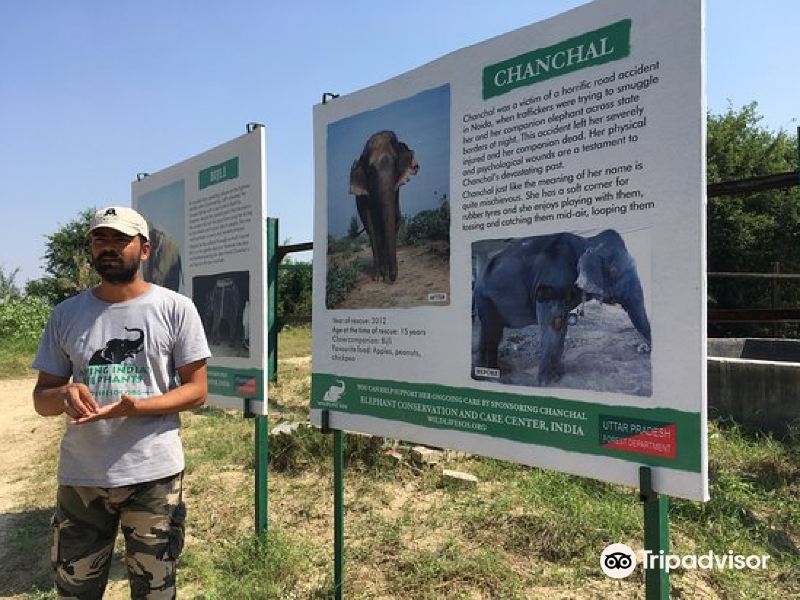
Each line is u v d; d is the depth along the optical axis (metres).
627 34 2.23
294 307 12.93
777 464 5.23
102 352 2.62
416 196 3.12
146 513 2.61
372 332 3.35
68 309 2.70
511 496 4.85
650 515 2.22
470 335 2.84
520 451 2.61
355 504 4.99
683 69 2.08
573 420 2.41
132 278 2.67
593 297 2.33
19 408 10.85
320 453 6.00
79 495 2.59
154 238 5.66
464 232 2.86
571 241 2.41
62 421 9.49
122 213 2.62
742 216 16.33
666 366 2.12
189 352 2.72
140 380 2.64
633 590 3.49
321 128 3.72
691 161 2.06
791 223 16.17
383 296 3.29
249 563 3.97
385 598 3.55
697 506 4.35
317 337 3.70
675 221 2.10
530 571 3.74
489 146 2.74
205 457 6.43
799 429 5.91
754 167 19.94
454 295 2.91
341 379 3.53
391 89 3.27
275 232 8.89
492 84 2.73
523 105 2.59
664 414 2.12
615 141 2.27
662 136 2.14
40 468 6.87
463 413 2.87
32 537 4.92
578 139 2.39
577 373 2.39
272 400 9.16
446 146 2.96
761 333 13.49
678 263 2.09
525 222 2.59
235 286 4.54
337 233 3.60
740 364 6.58
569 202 2.42
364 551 4.11
